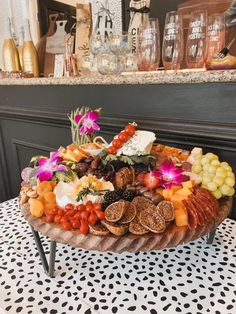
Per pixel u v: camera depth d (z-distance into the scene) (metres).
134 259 0.69
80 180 0.63
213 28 0.82
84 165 0.70
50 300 0.56
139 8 1.06
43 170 0.66
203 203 0.59
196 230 0.55
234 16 0.84
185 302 0.55
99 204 0.57
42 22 1.52
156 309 0.53
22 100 1.42
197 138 0.88
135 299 0.56
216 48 0.83
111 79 0.99
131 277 0.62
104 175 0.67
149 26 0.93
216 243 0.75
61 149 0.80
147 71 0.96
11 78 1.37
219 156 0.86
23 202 0.65
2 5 1.75
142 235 0.52
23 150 1.60
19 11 1.70
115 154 0.73
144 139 0.74
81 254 0.71
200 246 0.74
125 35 1.05
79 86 1.13
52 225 0.56
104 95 1.06
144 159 0.70
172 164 0.69
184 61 0.96
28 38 1.42
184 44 0.98
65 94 1.20
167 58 0.92
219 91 0.79
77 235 0.53
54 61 1.40
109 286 0.59
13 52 1.45
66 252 0.72
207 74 0.77
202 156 0.73
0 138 1.68
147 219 0.54
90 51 1.14
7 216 0.93
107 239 0.52
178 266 0.66
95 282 0.61
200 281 0.61
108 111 1.08
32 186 0.67
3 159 1.73
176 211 0.56
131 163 0.69
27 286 0.60
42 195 0.61
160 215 0.55
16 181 1.73
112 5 1.25
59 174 0.66
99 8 1.23
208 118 0.83
